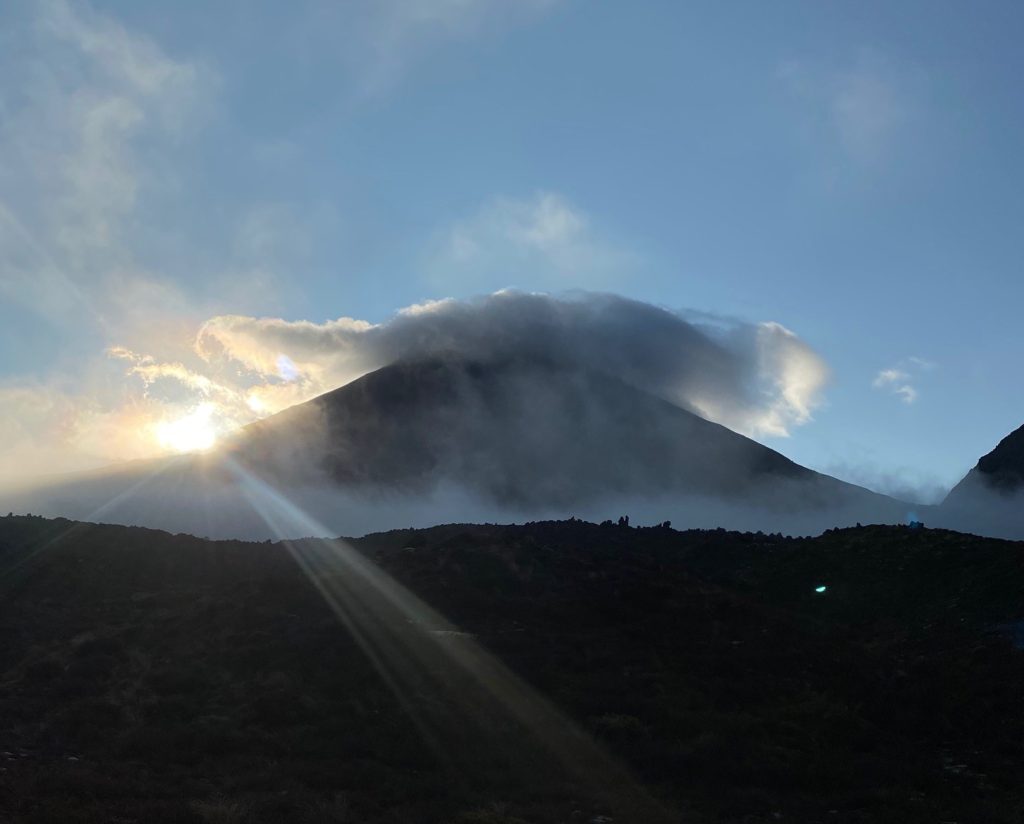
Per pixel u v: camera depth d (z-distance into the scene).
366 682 27.69
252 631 32.41
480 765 21.81
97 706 25.48
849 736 25.08
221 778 20.00
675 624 35.78
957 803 19.47
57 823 15.59
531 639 32.84
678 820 17.69
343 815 16.89
